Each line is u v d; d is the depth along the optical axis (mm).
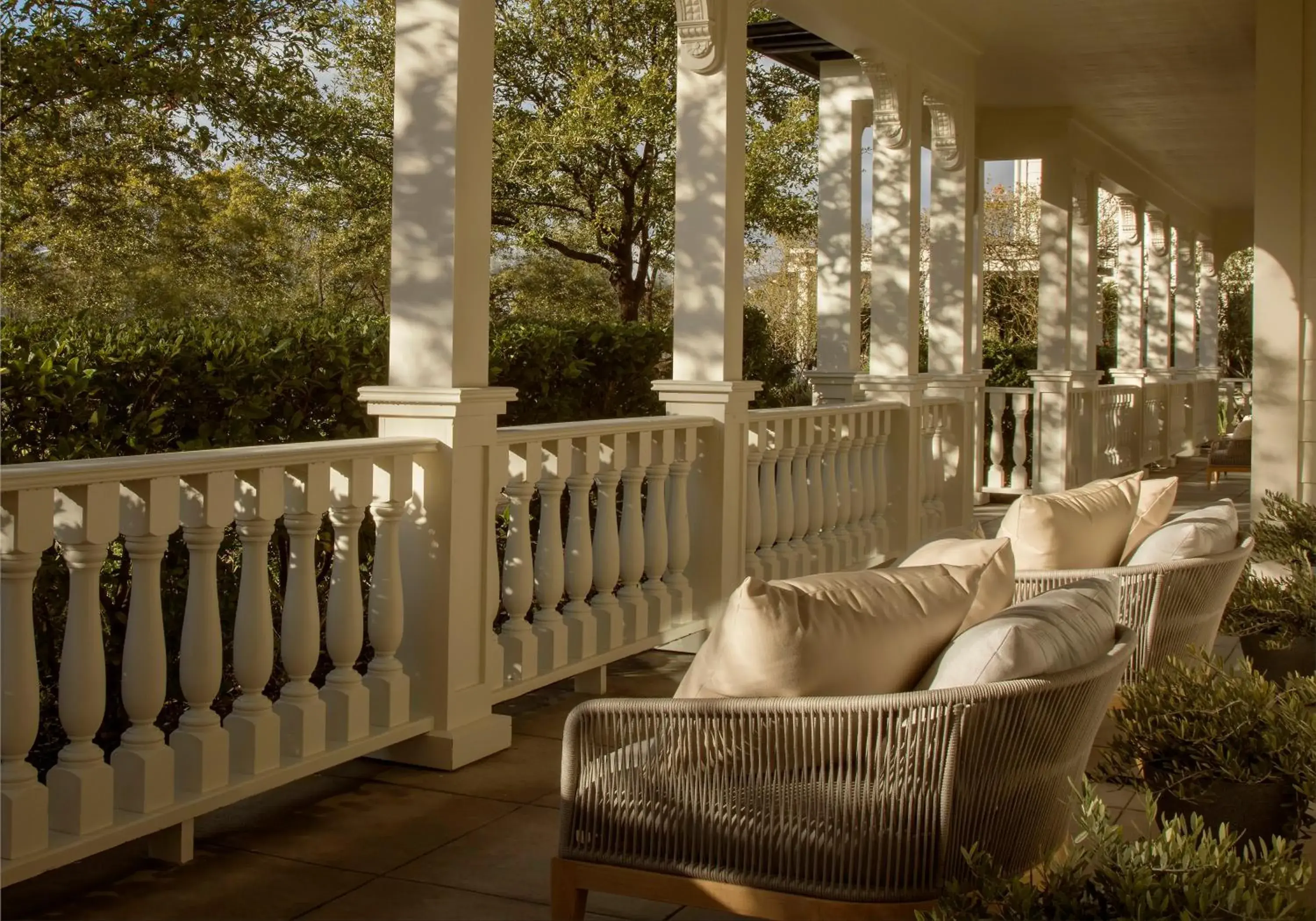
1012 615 2424
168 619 4074
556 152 12969
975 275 11156
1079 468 11547
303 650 3453
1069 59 8812
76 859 2797
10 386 3443
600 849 2457
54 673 3791
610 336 6809
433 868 3139
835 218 8867
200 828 3398
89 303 10125
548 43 13430
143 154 10242
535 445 4301
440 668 3879
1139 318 14336
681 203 5531
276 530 4535
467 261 3887
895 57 7230
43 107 8906
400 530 3902
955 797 2232
